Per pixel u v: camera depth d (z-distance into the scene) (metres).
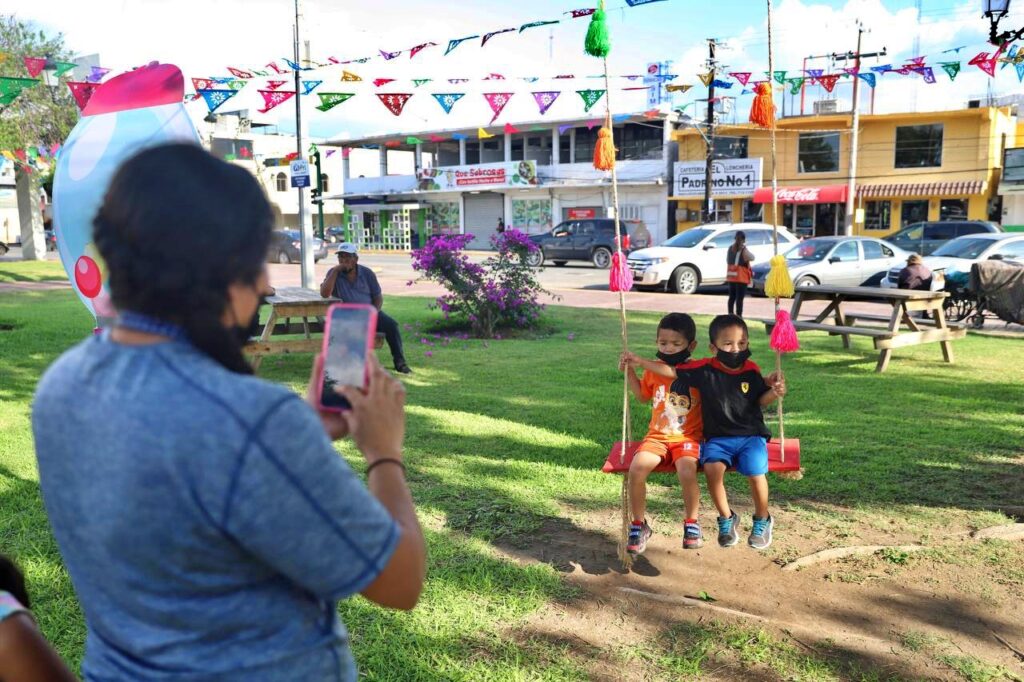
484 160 44.88
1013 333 11.95
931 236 22.66
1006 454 5.58
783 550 4.13
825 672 3.03
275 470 1.07
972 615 3.46
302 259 16.94
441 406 7.12
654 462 3.84
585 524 4.46
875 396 7.45
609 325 12.96
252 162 33.75
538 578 3.75
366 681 2.94
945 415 6.71
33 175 28.50
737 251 13.35
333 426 1.37
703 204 36.34
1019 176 31.84
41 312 13.96
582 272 27.42
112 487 1.06
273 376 8.75
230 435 1.05
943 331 9.20
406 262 33.66
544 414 6.80
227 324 1.18
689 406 3.97
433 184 43.66
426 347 10.77
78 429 1.11
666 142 37.31
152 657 1.12
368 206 46.22
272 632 1.16
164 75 3.58
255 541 1.07
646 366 3.93
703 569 3.93
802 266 16.98
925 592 3.67
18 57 20.34
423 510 4.59
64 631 3.24
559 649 3.18
